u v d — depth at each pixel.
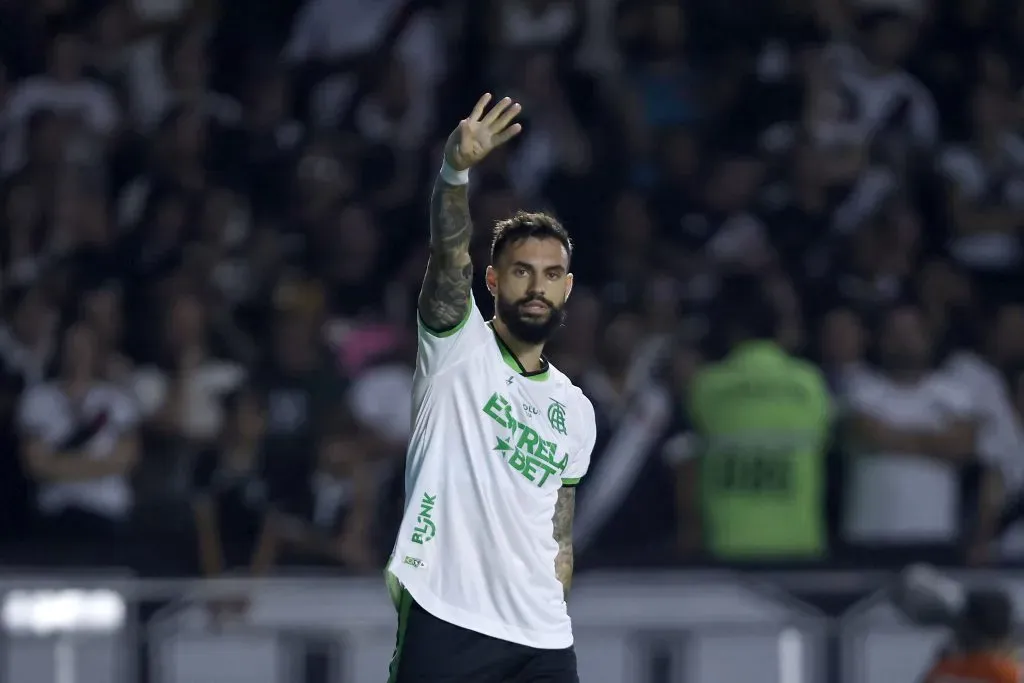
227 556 25.78
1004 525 28.67
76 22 36.25
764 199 33.94
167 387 27.78
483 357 13.77
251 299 30.61
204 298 29.45
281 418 27.17
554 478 13.91
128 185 33.53
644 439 26.95
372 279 31.36
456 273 13.54
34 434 27.17
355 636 24.48
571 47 37.16
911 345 28.23
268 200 33.44
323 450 26.48
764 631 24.91
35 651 23.81
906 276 32.34
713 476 25.72
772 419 25.58
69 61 35.12
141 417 27.62
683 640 24.75
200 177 33.47
